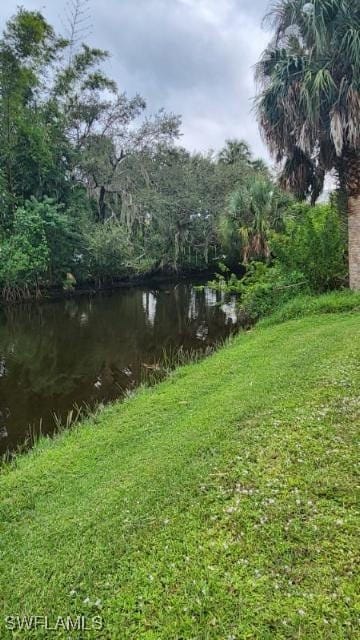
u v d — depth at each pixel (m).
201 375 5.83
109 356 8.79
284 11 8.13
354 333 5.71
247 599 1.72
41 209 16.67
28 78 16.47
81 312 14.60
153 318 13.12
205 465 2.87
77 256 18.81
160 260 23.86
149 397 5.41
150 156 23.91
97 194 22.34
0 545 2.55
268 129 8.59
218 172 25.84
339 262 8.98
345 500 2.25
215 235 24.62
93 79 20.77
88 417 5.44
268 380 4.54
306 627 1.56
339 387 3.80
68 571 2.13
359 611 1.60
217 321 12.12
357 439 2.86
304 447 2.84
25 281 16.31
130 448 3.78
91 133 21.94
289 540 2.02
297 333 6.78
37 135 16.94
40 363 8.39
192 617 1.69
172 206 23.31
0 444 4.82
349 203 8.17
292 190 9.34
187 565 1.97
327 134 7.93
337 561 1.85
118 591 1.91
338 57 7.38
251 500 2.37
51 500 3.09
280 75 7.88
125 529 2.36
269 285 9.34
